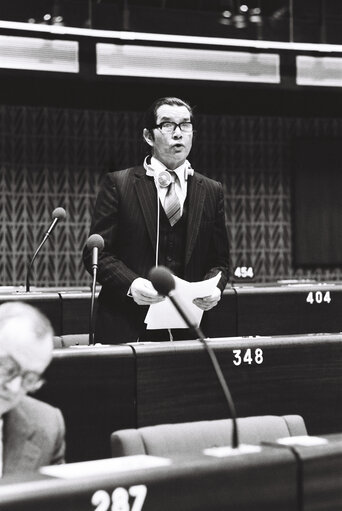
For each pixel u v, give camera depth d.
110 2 13.98
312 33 15.01
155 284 3.40
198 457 2.62
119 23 14.04
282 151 17.44
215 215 5.95
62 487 2.29
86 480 2.33
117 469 2.46
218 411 4.77
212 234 5.96
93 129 16.33
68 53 14.35
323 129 17.61
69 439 4.42
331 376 5.02
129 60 14.72
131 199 5.82
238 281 10.34
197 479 2.49
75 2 13.78
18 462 3.00
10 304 2.78
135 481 2.40
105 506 2.34
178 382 4.69
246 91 15.52
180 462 2.54
